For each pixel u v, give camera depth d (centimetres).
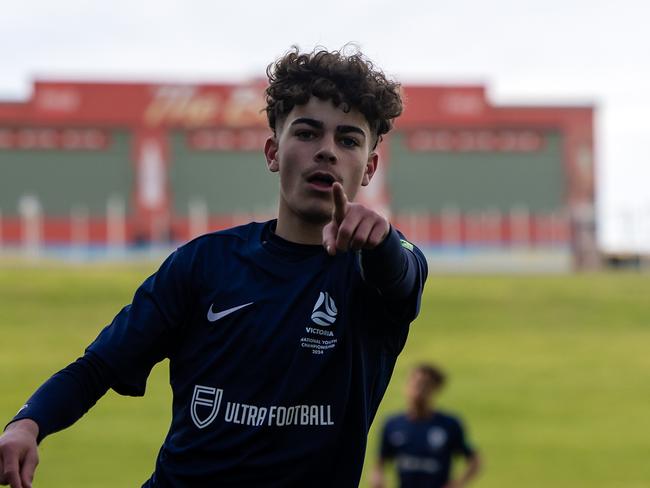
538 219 15425
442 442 3058
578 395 7975
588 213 15388
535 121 15525
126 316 858
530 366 9094
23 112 14950
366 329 834
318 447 817
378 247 761
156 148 15050
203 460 826
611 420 7094
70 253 14912
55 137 15000
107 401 7256
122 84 15062
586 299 12138
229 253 852
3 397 7462
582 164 15438
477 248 15375
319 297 823
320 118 820
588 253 15300
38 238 14888
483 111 15488
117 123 15038
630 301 12000
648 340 10219
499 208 15412
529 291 12575
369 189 15350
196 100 15125
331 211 819
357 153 831
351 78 827
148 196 15000
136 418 6731
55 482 4919
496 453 6072
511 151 15500
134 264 14275
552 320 11150
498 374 8750
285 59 845
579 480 5350
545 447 6250
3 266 13475
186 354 846
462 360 9319
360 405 830
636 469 5634
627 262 15338
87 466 5341
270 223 873
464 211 15400
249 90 15188
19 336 9794
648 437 6544
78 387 831
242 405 816
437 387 3075
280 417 812
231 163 15112
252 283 831
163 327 847
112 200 14975
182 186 15062
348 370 823
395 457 3078
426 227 15362
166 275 856
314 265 833
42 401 812
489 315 11356
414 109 15438
